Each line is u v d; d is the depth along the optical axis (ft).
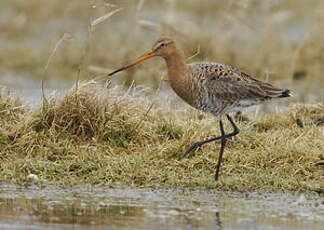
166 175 45.32
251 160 47.29
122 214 39.17
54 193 42.83
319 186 44.62
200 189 44.16
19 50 80.23
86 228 36.73
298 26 88.33
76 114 49.16
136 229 36.81
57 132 48.83
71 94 49.49
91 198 42.01
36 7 89.45
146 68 70.08
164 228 37.01
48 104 49.70
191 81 46.34
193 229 36.94
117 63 72.84
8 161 46.57
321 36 76.95
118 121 49.67
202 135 49.29
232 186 44.37
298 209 40.88
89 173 45.80
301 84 71.72
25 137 47.91
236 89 46.01
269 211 40.37
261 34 78.84
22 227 36.58
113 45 75.36
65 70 75.05
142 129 49.96
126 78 68.80
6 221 37.45
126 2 80.64
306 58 75.25
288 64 74.43
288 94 47.16
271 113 56.75
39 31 86.12
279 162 46.98
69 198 41.91
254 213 39.93
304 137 49.98
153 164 46.80
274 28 79.20
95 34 76.95
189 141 48.32
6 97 51.55
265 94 46.57
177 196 42.75
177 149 47.91
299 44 75.31
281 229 37.24
